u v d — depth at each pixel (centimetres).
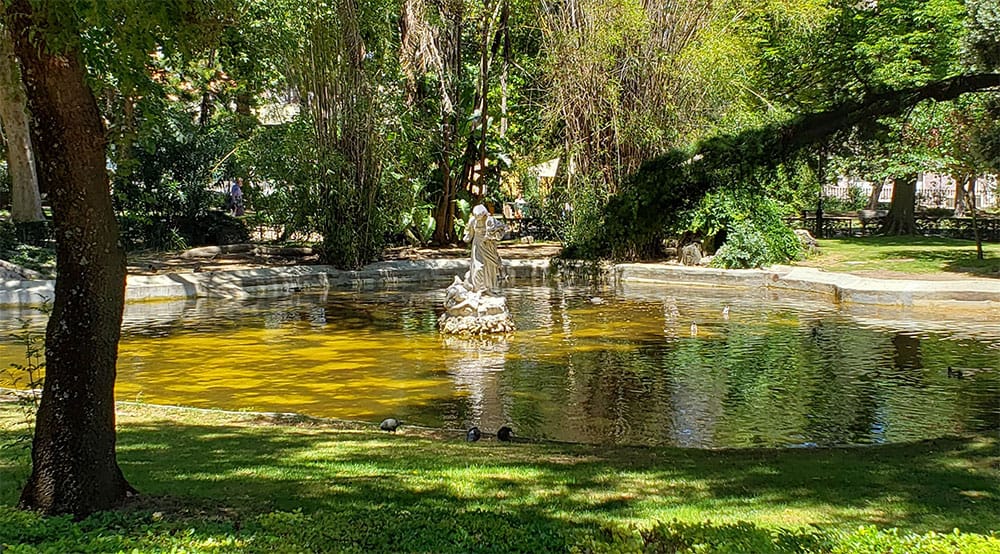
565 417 769
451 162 2522
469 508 451
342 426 712
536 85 2297
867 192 4334
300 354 1097
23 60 407
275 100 2284
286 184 2145
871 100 611
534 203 2391
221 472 525
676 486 504
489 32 2572
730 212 1844
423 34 2409
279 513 418
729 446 668
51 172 424
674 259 2047
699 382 902
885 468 549
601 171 1917
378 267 2020
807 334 1191
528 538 386
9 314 1459
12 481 494
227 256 2228
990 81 600
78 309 435
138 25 423
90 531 393
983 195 3825
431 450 606
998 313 1363
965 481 511
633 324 1308
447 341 1184
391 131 2166
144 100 518
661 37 1905
